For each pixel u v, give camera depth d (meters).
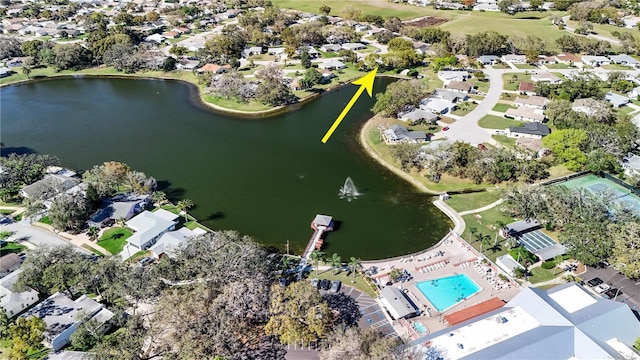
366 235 129.88
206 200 146.38
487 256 118.75
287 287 98.50
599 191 141.50
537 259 115.94
